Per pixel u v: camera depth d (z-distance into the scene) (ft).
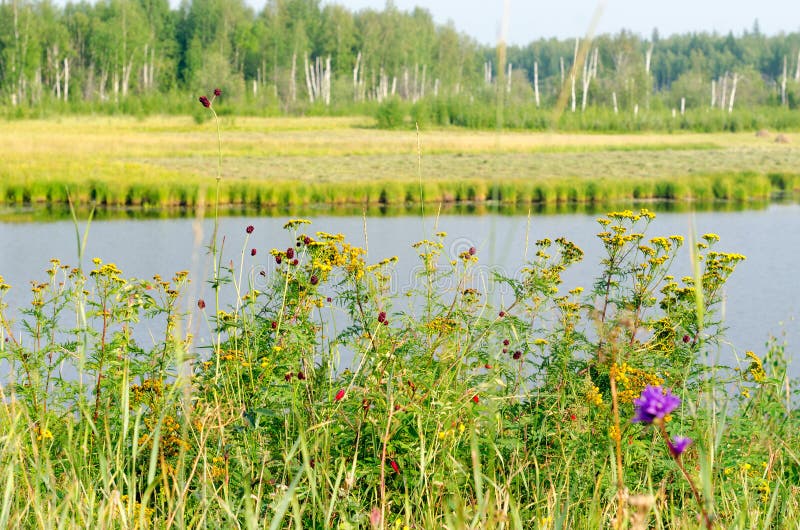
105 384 13.62
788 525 10.66
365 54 342.23
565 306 15.06
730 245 61.62
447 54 357.00
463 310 14.62
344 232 67.97
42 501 10.08
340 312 19.24
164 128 216.13
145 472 11.95
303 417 12.25
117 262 53.83
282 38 335.26
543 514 10.71
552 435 13.05
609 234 16.34
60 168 103.19
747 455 13.21
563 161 135.33
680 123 244.42
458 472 11.14
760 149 169.17
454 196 96.48
